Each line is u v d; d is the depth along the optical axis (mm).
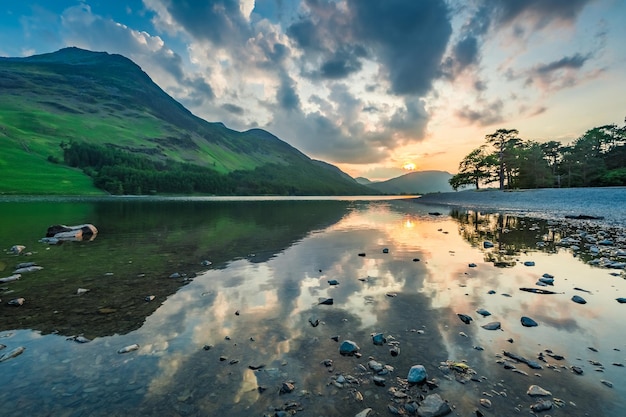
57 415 4117
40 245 16891
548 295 8820
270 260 13578
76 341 6184
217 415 4137
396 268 12172
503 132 98438
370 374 5117
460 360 5496
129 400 4430
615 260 12734
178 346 6004
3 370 5137
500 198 67562
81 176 146750
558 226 25375
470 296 8867
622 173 74688
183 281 10375
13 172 129375
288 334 6559
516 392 4578
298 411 4230
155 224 27812
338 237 20516
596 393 4512
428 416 4078
